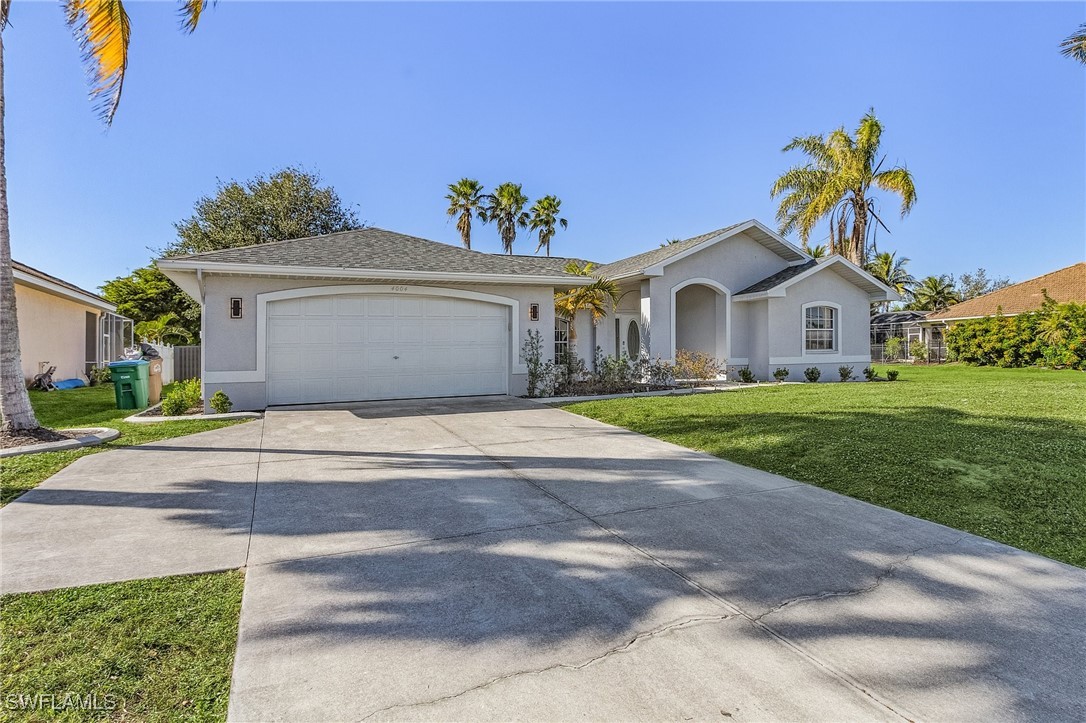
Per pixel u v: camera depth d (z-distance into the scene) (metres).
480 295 12.65
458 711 2.14
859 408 9.95
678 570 3.52
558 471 6.08
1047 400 10.85
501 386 13.03
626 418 9.52
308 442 7.64
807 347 17.75
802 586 3.29
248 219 27.61
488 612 2.96
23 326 14.79
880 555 3.76
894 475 5.63
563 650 2.59
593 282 14.01
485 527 4.32
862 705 2.19
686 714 2.12
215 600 3.07
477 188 38.19
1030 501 4.78
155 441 7.65
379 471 6.07
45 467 6.14
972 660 2.50
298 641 2.65
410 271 11.42
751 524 4.38
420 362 12.23
